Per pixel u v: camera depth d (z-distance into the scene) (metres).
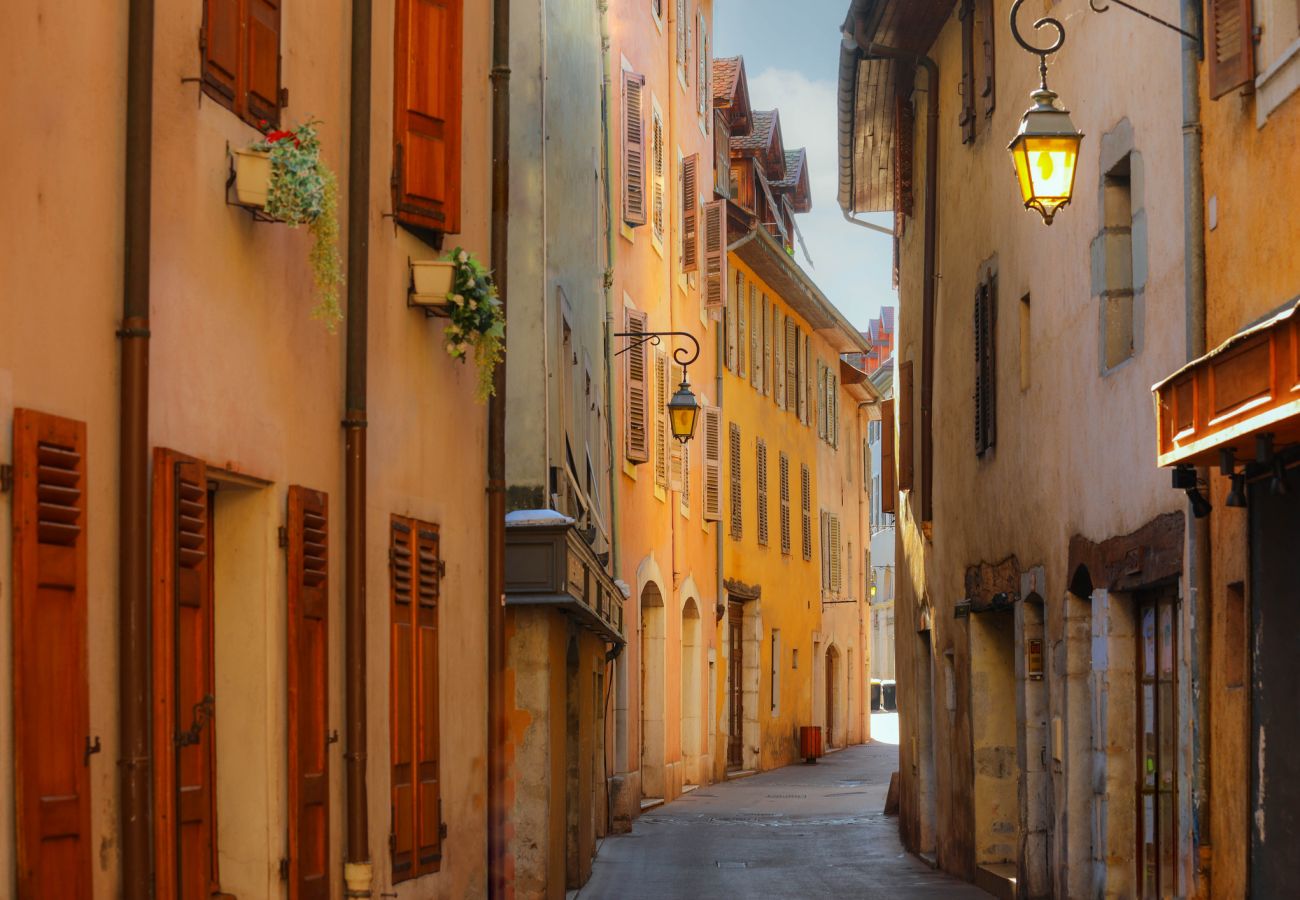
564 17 16.78
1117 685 12.82
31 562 5.66
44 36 5.89
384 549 9.91
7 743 5.53
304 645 8.39
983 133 17.58
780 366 41.53
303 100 8.66
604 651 21.09
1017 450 15.95
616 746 25.00
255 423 7.86
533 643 13.82
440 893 10.84
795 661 42.47
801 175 45.59
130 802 6.34
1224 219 10.15
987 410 17.17
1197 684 10.37
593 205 19.11
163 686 6.59
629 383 25.08
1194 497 9.63
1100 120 13.15
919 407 21.80
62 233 6.00
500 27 12.54
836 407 49.03
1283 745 8.96
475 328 10.70
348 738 9.06
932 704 20.83
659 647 28.73
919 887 17.16
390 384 10.12
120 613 6.38
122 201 6.45
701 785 32.41
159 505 6.63
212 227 7.34
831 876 18.19
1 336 5.57
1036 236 15.21
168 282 6.88
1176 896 11.55
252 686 7.96
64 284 6.01
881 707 68.50
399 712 10.03
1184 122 10.62
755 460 38.59
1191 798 10.70
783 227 44.91
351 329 9.23
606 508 20.66
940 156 20.16
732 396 36.09
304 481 8.56
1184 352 10.99
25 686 5.61
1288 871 8.86
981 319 17.52
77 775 5.95
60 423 5.89
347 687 9.09
